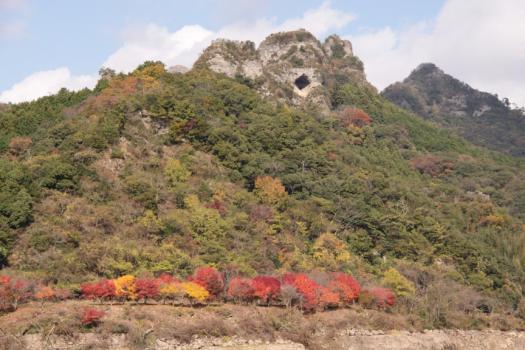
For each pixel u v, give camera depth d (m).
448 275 119.62
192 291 82.06
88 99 135.00
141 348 71.81
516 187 176.00
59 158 105.81
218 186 116.19
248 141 136.00
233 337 79.06
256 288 87.06
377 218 125.00
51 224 93.19
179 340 74.94
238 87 157.25
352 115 181.88
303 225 116.38
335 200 129.00
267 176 125.00
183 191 109.00
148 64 156.75
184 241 98.62
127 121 121.50
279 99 176.25
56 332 69.81
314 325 87.19
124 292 79.44
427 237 130.62
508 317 115.94
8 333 68.19
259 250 103.25
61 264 86.06
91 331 71.50
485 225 150.38
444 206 149.50
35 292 77.50
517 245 143.00
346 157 149.62
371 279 109.12
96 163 108.31
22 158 112.50
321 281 97.25
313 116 171.62
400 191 142.00
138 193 104.69
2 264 87.75
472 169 185.00
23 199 93.81
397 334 94.94
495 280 127.75
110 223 96.62
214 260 96.56
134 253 89.81
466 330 105.69
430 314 104.50
